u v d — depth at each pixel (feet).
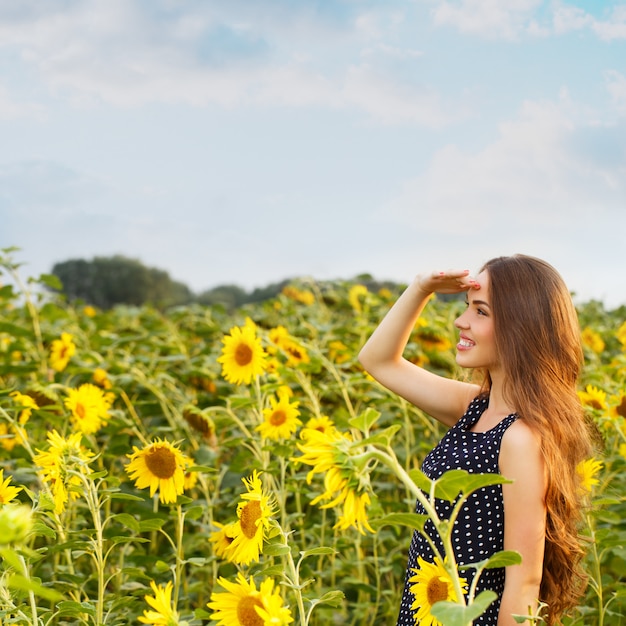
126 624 8.79
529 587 6.79
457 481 4.90
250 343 11.48
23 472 10.10
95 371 15.03
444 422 8.75
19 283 17.67
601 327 20.97
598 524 11.43
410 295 8.59
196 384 15.70
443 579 5.98
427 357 16.63
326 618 10.78
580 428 7.31
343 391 13.08
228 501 12.06
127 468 8.18
